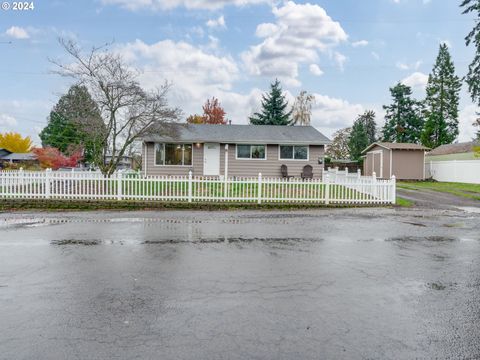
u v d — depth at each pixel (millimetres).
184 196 12930
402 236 8039
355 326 3574
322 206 13062
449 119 47562
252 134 24188
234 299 4219
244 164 23641
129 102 16734
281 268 5473
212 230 8422
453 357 3047
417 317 3809
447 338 3365
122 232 8047
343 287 4688
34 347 3100
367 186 13703
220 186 13062
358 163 46469
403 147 30531
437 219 10602
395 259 6094
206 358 2957
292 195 13227
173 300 4164
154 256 6039
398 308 4035
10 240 7148
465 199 16422
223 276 5051
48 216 10422
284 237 7742
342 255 6309
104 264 5547
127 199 12789
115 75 17297
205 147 23562
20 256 5953
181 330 3436
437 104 47438
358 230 8688
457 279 5082
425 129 47844
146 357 2959
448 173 29641
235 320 3664
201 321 3629
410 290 4617
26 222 9297
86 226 8758
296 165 23719
